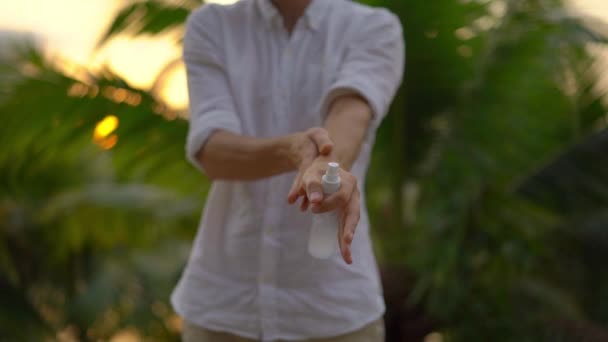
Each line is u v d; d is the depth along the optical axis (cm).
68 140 284
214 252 113
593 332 290
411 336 294
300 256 109
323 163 89
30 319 479
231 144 104
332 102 107
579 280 298
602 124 340
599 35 281
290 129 111
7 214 459
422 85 300
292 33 112
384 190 337
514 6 292
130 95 270
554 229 292
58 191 443
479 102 297
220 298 112
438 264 279
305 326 109
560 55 287
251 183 110
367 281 112
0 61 273
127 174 301
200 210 369
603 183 279
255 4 114
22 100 265
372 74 108
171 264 502
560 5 306
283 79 111
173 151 288
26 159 298
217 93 112
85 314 488
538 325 294
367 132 109
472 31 290
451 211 284
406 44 290
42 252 482
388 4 280
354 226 83
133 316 490
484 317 291
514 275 292
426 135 313
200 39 114
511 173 305
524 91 297
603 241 289
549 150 314
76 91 265
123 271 505
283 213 109
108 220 426
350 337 111
